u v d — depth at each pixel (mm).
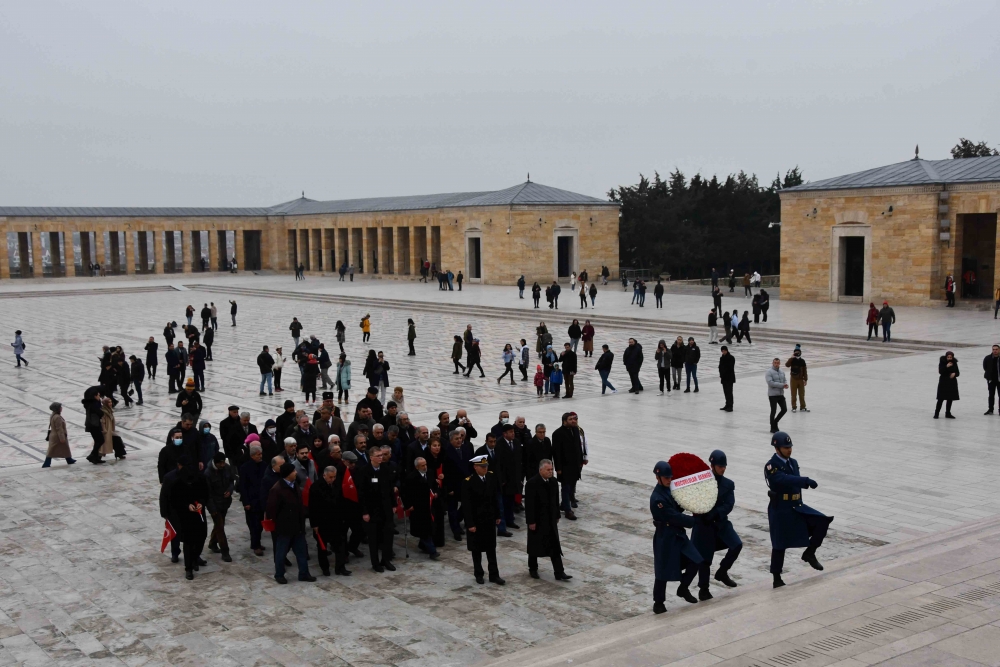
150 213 109312
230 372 40250
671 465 12812
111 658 11742
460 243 90562
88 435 27516
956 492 18750
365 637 12312
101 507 19188
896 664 9148
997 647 9539
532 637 12227
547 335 37969
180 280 104875
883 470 20578
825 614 10812
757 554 15320
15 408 32156
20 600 13969
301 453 15789
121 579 14930
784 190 62281
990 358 26531
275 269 117688
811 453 22297
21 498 19906
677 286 82375
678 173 115188
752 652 9695
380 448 15367
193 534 14953
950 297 54250
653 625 11945
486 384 35594
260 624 12883
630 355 32344
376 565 15211
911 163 59906
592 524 17375
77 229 103625
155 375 39062
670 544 12492
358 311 68438
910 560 13055
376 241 108250
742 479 20172
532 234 84812
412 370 39531
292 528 14656
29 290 89188
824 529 13047
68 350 47844
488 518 14352
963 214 56906
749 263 112125
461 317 62156
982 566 12547
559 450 17750
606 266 88812
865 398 29859
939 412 26719
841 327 47125
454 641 12125
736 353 42031
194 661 11594
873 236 57656
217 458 16047
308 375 32344
